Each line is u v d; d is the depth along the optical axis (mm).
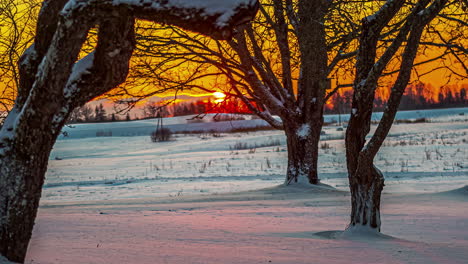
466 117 89500
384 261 4984
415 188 17984
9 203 3773
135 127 103750
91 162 41469
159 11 3414
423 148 37312
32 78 3943
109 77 3904
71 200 18250
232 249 5582
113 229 7539
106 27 3721
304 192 16859
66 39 3529
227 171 29516
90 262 4418
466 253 5543
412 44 7078
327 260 4938
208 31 3389
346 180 22906
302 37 13641
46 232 7098
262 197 15523
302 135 18844
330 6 12383
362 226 7438
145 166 35438
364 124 7727
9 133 3834
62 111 3818
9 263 3689
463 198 13000
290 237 6840
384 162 29641
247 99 18562
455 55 14461
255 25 16516
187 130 87500
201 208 12258
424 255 5371
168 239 6422
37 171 3840
